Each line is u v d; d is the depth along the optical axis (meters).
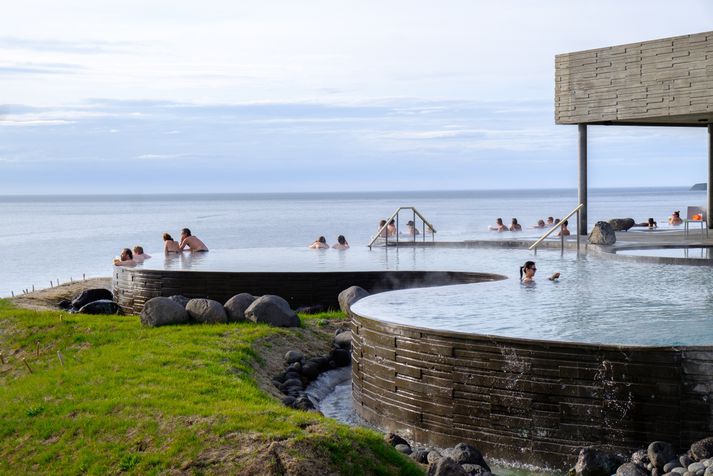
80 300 19.14
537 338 9.44
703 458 8.32
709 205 27.19
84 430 9.09
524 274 15.98
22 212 143.38
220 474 7.84
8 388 11.53
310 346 13.85
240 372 11.34
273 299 14.45
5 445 9.20
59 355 12.17
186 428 8.68
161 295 17.30
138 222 89.94
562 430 9.19
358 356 11.49
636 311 11.43
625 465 8.37
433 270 17.02
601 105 22.88
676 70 21.20
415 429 10.27
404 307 12.06
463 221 66.81
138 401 9.61
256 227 68.12
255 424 8.62
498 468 9.38
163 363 11.47
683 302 12.19
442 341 9.95
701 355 8.70
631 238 22.94
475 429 9.70
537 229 33.97
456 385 9.84
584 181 24.53
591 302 12.31
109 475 8.20
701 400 8.71
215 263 19.47
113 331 13.80
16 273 35.91
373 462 8.20
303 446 8.06
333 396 12.42
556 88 23.89
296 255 21.69
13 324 14.72
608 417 8.99
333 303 16.80
